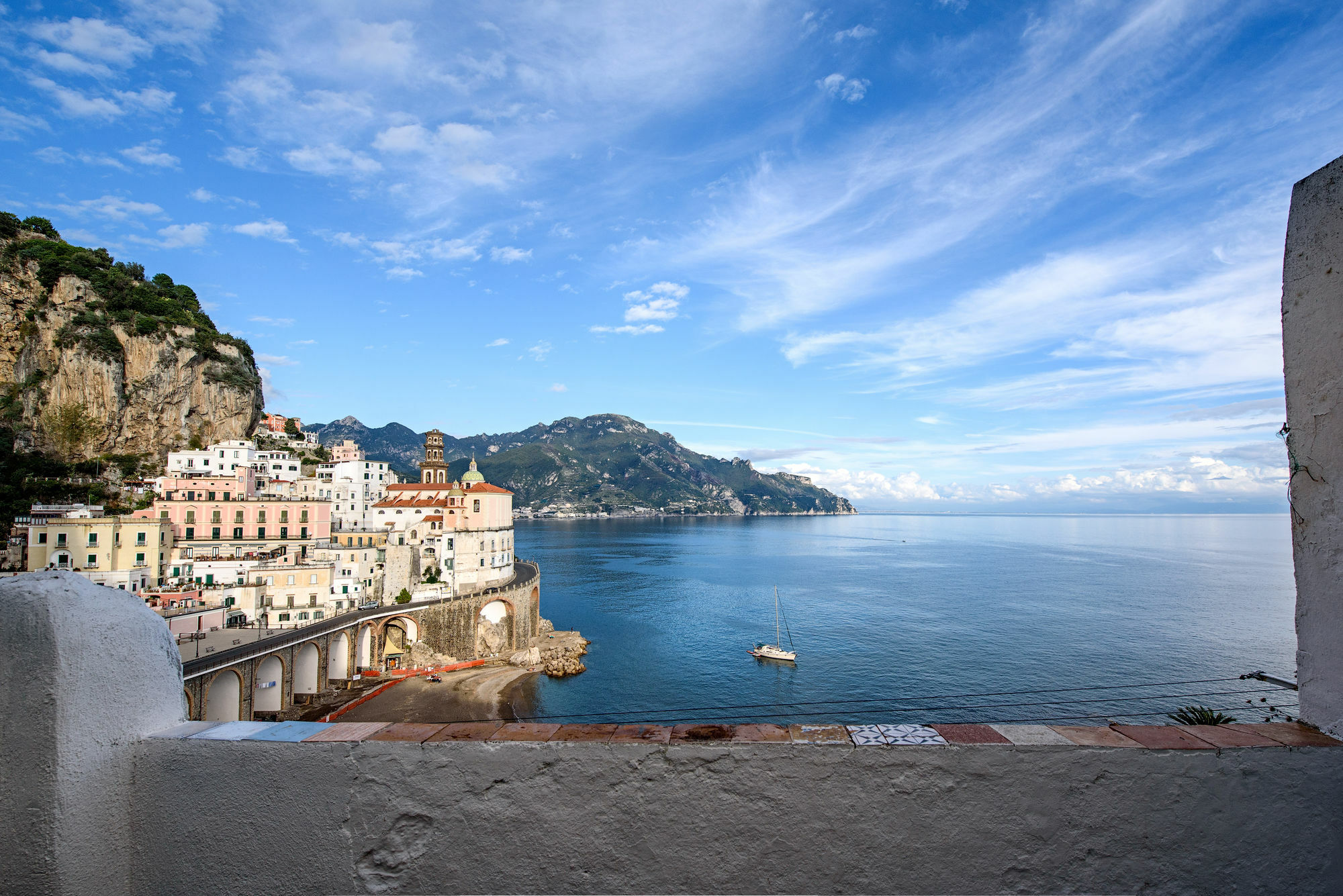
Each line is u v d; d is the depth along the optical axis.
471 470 105.62
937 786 4.74
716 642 95.69
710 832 4.73
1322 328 5.39
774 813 4.74
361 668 73.50
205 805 4.88
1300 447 5.50
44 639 4.62
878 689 71.94
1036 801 4.74
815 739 4.82
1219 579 152.25
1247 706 60.91
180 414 123.00
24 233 121.25
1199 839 4.73
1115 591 133.88
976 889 4.70
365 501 121.75
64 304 115.38
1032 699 66.94
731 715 67.38
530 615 95.56
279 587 75.00
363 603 80.56
